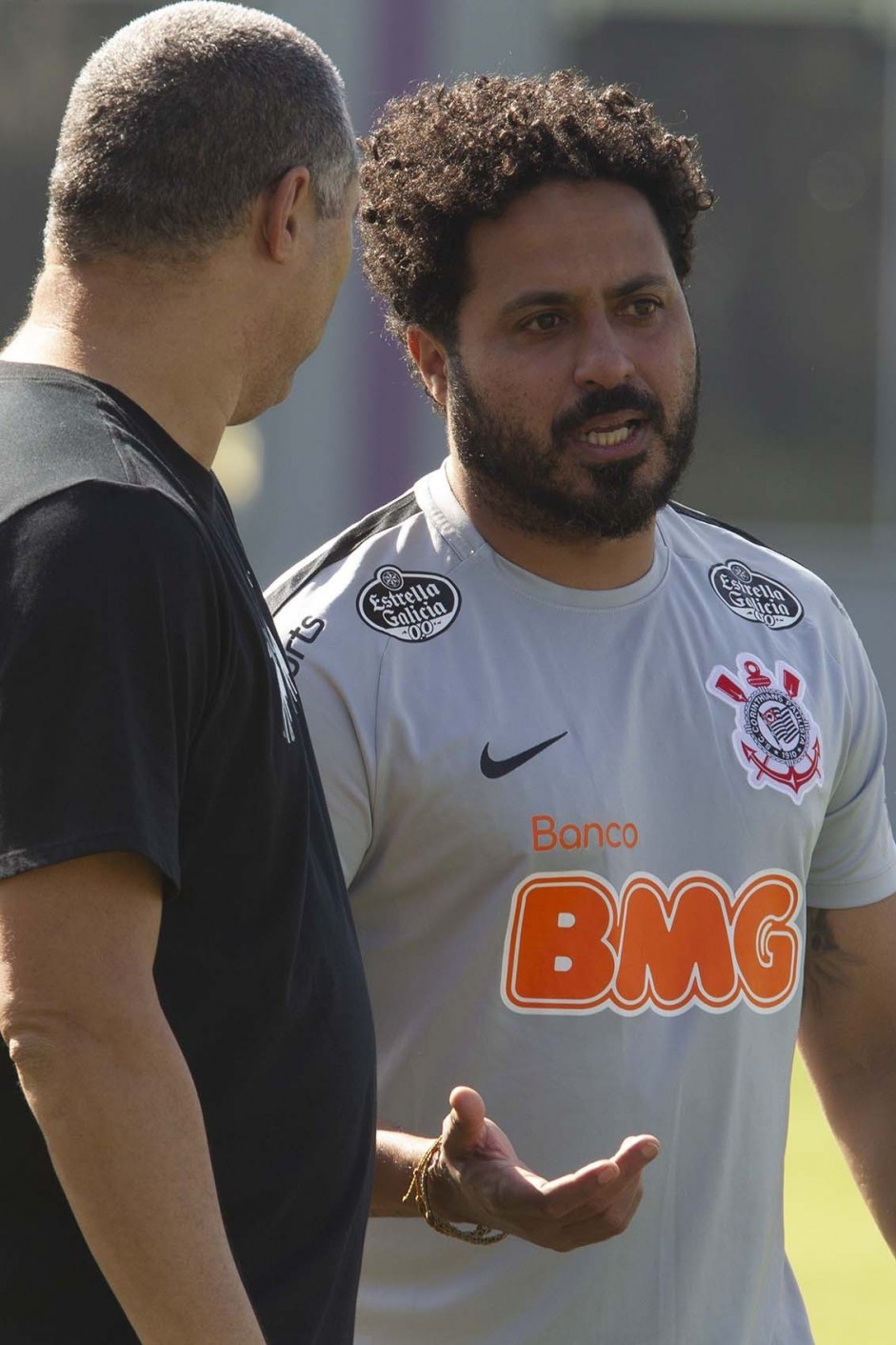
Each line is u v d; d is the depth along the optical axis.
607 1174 6.58
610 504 7.77
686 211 8.16
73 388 5.90
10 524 5.52
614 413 7.70
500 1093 7.68
